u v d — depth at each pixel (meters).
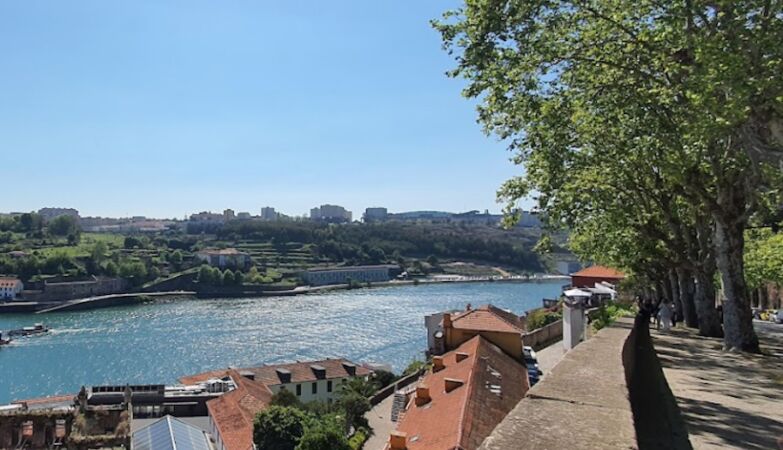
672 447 7.78
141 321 120.44
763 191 18.91
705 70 12.38
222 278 176.75
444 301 148.12
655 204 26.28
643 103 16.95
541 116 16.91
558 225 23.94
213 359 83.69
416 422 20.67
